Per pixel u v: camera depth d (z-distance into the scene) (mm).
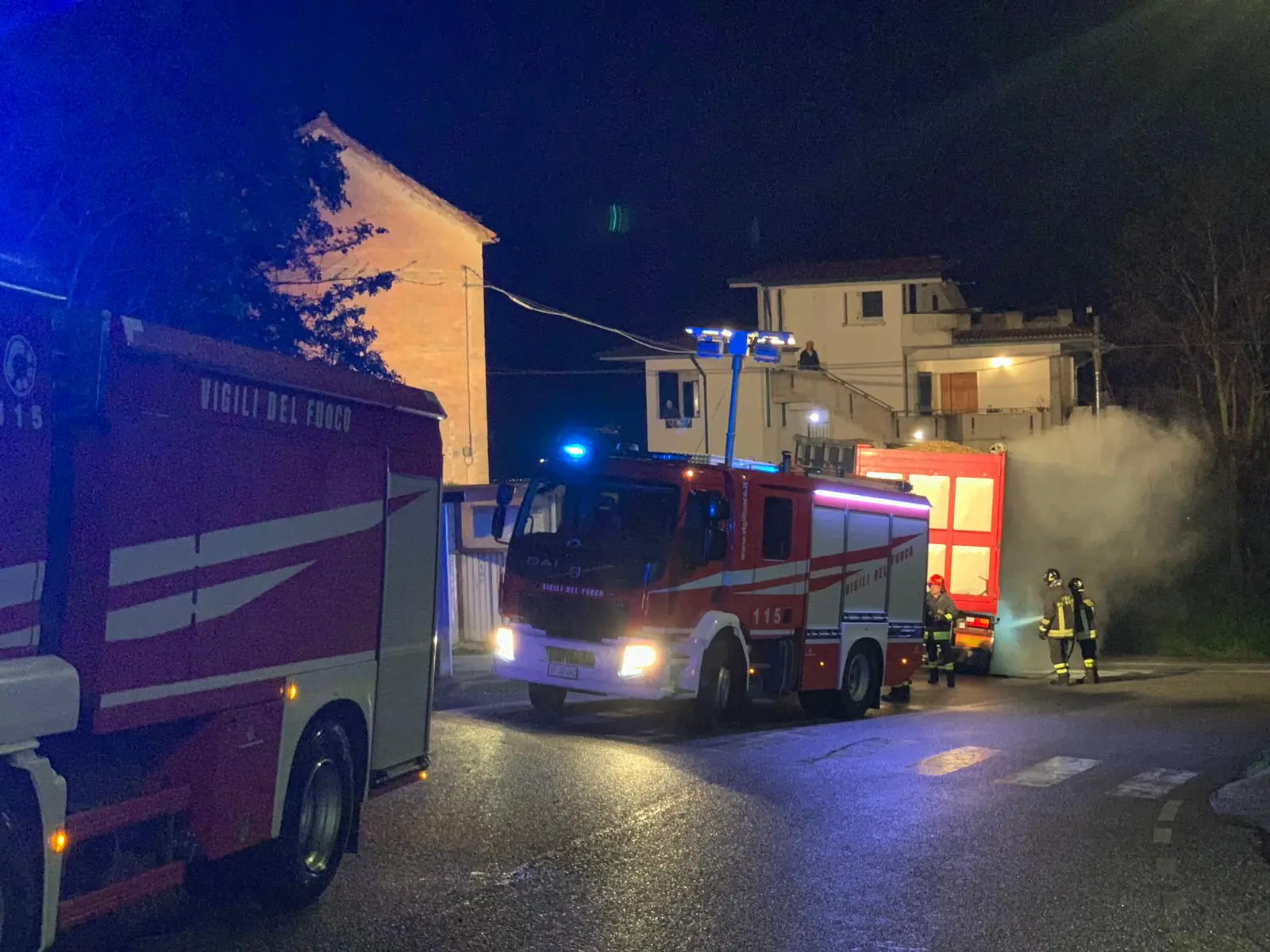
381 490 7832
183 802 6086
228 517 6301
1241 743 14273
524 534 14406
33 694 4984
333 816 7297
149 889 5891
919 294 45844
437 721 14000
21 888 4938
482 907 7047
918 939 6648
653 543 13734
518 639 14141
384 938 6492
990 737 14414
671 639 13719
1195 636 35344
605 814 9430
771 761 12133
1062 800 10562
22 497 5004
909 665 18391
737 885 7582
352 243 16891
